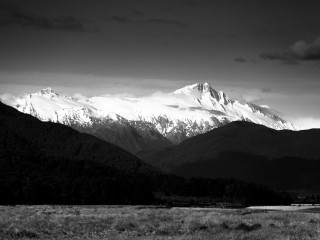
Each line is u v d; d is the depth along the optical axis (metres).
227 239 75.62
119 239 75.62
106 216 106.56
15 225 83.75
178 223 95.00
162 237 78.06
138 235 82.94
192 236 79.12
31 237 77.06
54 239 75.25
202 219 100.56
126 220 97.50
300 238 77.31
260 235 80.12
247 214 123.75
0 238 74.12
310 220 105.12
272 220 103.75
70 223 90.44
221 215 117.31
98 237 79.06
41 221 91.50
